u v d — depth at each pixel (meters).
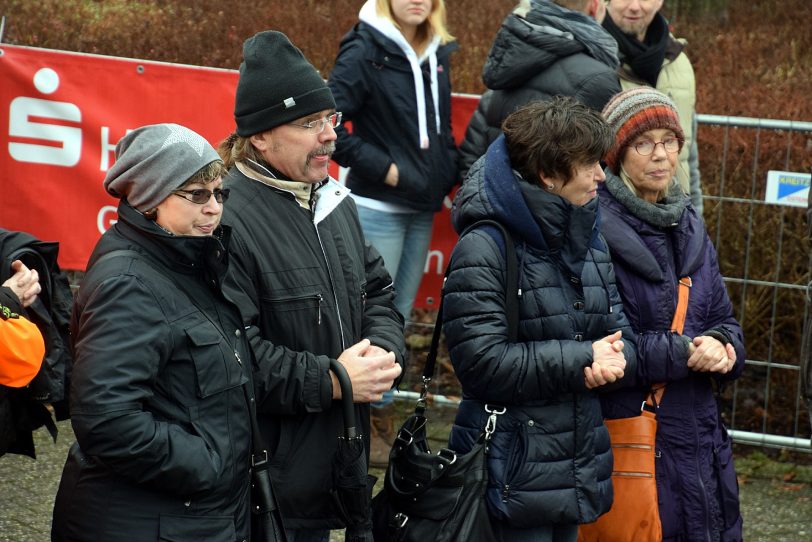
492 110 13.53
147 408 7.15
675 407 9.98
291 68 8.33
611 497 9.22
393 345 9.01
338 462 8.20
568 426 8.91
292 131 8.33
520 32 12.75
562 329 8.86
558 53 12.62
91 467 7.24
